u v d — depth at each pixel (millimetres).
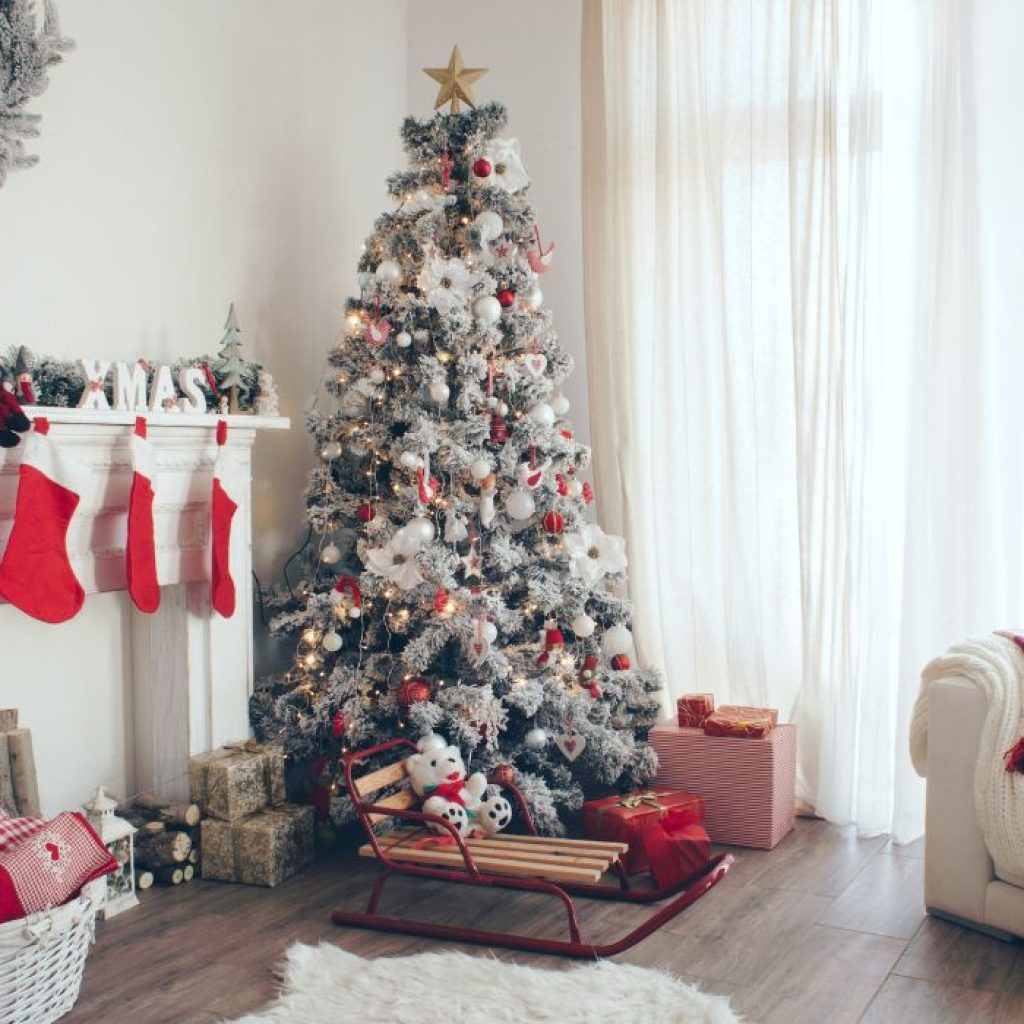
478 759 3461
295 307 4098
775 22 3893
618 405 4113
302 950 2730
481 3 4523
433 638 3391
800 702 3926
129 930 2953
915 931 2934
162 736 3441
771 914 3053
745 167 3971
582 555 3623
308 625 3662
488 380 3549
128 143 3416
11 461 2859
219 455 3355
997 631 3262
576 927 2812
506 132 4492
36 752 3186
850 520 3779
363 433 3602
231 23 3795
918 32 3723
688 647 4082
